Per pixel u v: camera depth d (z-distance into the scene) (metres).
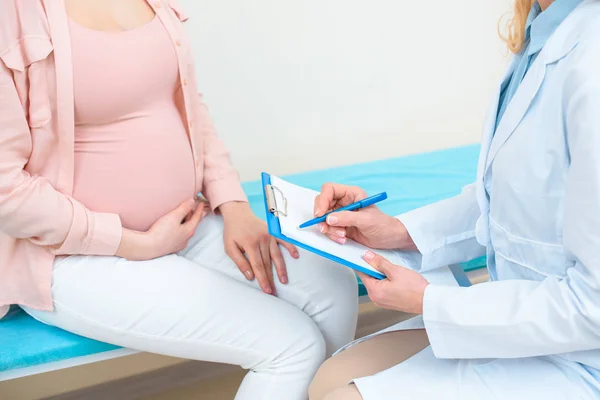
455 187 2.02
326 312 1.32
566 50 0.91
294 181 2.05
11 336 1.25
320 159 2.35
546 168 0.93
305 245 1.06
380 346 1.12
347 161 2.39
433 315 0.95
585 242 0.83
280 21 2.09
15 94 1.06
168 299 1.18
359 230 1.23
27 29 1.05
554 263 0.95
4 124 1.06
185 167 1.30
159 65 1.21
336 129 2.33
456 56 2.40
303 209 1.20
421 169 2.15
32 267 1.18
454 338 0.94
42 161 1.15
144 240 1.21
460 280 1.33
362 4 2.17
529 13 1.05
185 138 1.31
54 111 1.11
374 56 2.27
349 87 2.28
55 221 1.12
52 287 1.18
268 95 2.18
